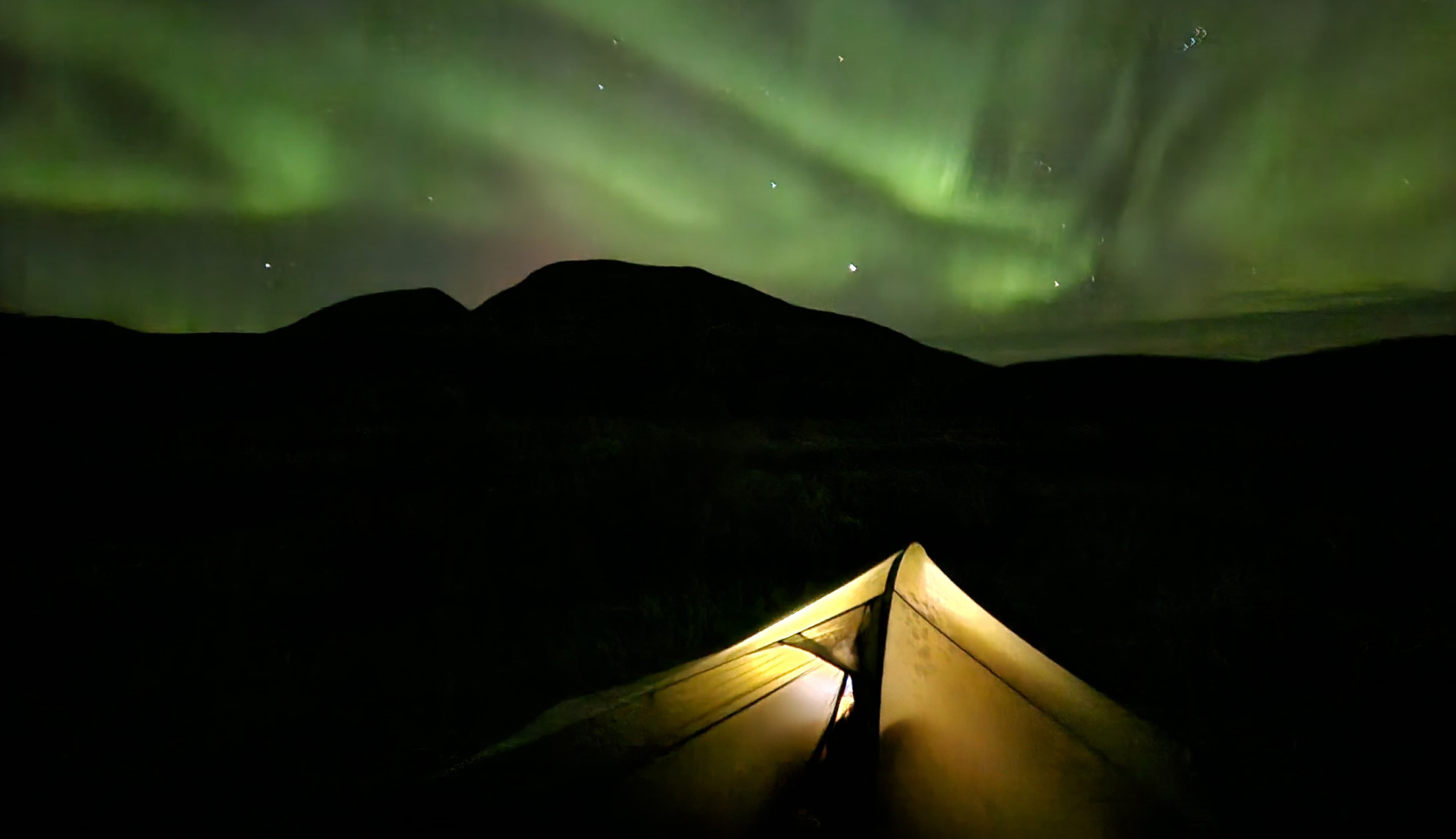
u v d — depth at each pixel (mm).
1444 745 5395
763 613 7422
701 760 3426
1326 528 9727
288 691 5461
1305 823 4520
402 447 12453
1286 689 6234
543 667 6109
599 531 9227
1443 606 7551
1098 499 11414
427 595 7293
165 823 3992
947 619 4195
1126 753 4039
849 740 3479
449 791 3400
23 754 4414
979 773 3461
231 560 7531
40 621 5996
